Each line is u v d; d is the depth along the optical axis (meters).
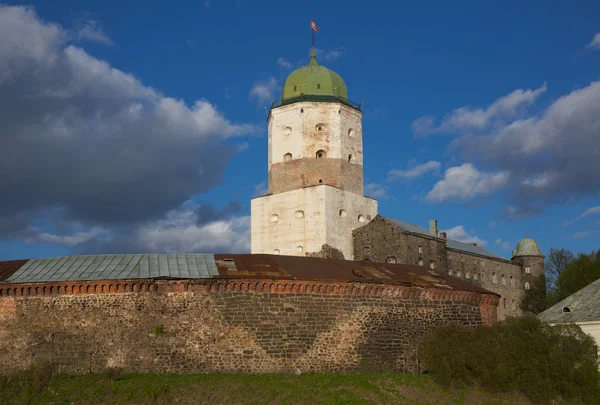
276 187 78.25
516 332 45.12
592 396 43.28
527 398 42.47
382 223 75.06
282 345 43.72
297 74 80.62
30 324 42.88
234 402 38.34
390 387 41.31
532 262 95.44
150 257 47.19
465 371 42.94
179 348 42.53
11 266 46.75
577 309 51.44
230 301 43.56
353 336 45.66
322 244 74.25
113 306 43.00
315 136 77.81
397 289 47.91
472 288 52.25
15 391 38.78
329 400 39.00
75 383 39.69
